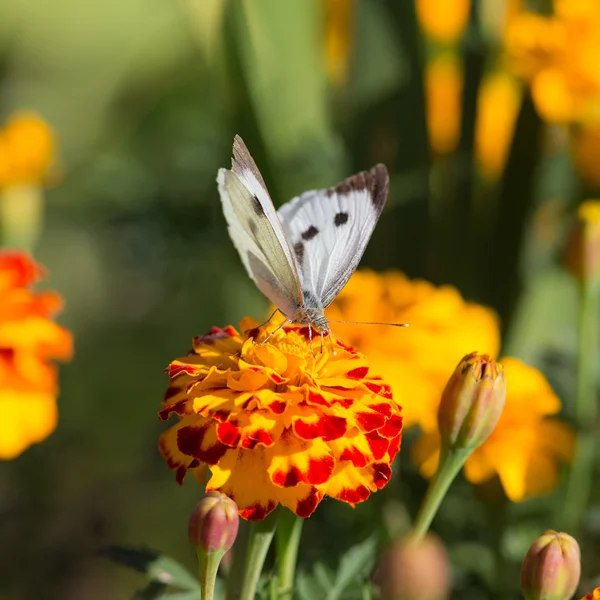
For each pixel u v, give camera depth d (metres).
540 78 0.57
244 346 0.47
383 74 0.62
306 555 0.52
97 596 0.62
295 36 0.62
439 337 0.53
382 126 0.62
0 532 0.63
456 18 0.62
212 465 0.45
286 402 0.45
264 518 0.45
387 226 0.63
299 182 0.61
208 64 0.64
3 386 0.51
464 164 0.62
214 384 0.46
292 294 0.50
